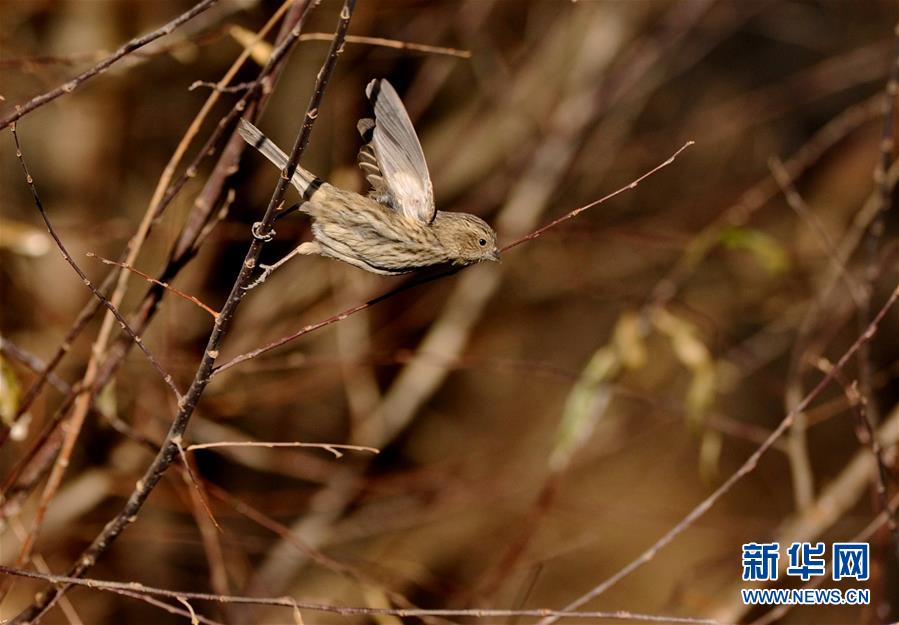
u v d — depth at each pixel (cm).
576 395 987
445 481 1252
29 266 1224
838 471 1728
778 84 1748
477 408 1705
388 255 677
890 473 852
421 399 1378
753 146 1683
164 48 755
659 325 991
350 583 1303
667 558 1689
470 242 711
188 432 1149
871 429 703
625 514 1620
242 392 1234
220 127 669
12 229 918
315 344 1311
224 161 706
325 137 1342
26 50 1216
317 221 655
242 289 521
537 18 1496
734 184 1644
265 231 509
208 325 1284
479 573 1470
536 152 1432
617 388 1019
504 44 1511
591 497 1642
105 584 552
